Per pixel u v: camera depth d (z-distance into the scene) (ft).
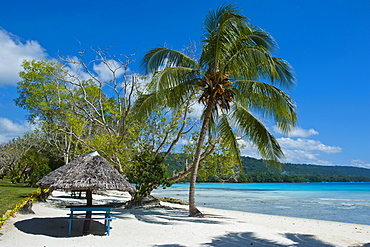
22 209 35.60
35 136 98.12
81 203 57.36
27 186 79.00
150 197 57.11
